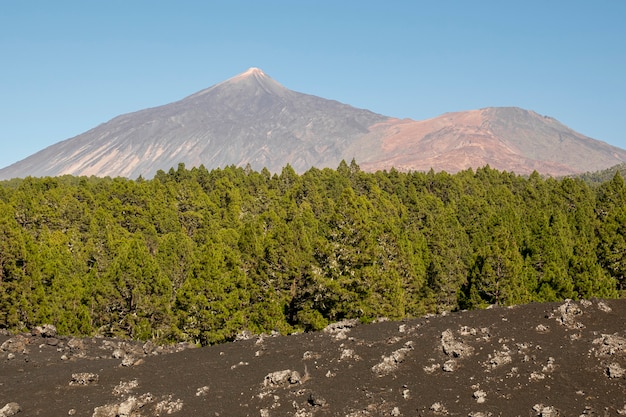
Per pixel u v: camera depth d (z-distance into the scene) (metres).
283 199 93.62
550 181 117.06
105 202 81.56
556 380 18.53
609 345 19.91
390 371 21.34
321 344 26.44
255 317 43.25
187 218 85.31
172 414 20.02
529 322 23.95
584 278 44.53
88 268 60.09
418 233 74.81
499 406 17.41
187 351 29.19
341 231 44.00
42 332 34.91
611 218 50.50
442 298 60.84
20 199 73.75
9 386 24.53
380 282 43.59
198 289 41.66
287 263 46.25
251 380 22.56
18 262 48.72
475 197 104.06
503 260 46.56
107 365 27.97
